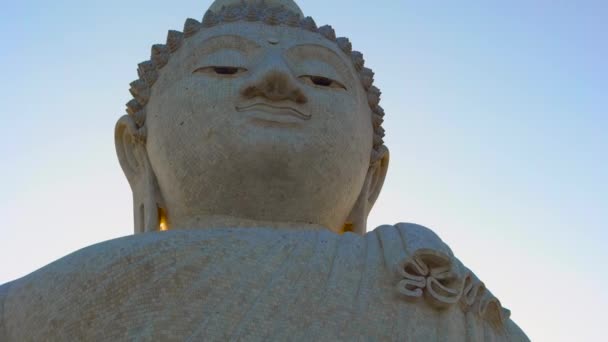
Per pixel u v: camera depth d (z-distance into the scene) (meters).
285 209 12.55
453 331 11.02
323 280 10.98
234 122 12.50
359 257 11.30
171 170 12.77
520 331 11.78
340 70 13.23
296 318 10.67
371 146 13.48
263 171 12.41
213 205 12.59
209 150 12.49
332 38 13.52
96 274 10.98
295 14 13.48
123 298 10.80
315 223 12.71
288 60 13.02
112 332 10.63
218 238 11.20
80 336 10.71
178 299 10.74
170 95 12.99
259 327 10.56
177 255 11.01
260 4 13.60
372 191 13.80
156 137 12.99
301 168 12.48
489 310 11.48
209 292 10.77
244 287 10.81
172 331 10.54
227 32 13.16
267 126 12.48
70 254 11.45
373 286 11.05
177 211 12.91
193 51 13.15
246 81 12.65
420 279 11.12
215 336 10.50
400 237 11.47
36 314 11.02
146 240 11.21
